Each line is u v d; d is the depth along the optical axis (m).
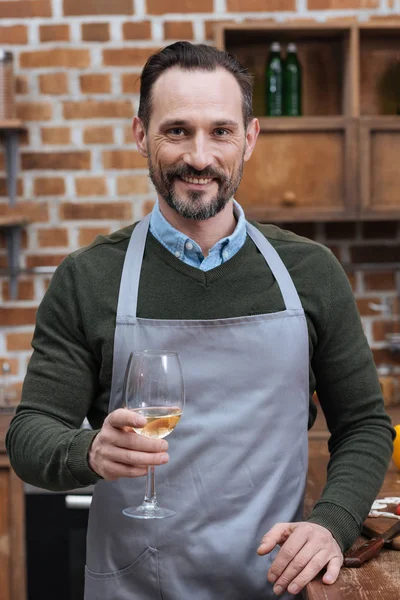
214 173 1.80
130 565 1.82
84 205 3.74
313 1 3.72
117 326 1.85
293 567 1.55
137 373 1.53
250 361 1.87
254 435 1.84
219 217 1.91
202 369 1.86
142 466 1.53
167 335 1.85
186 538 1.80
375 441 1.84
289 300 1.90
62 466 1.63
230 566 1.80
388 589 1.46
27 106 3.71
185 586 1.80
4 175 3.73
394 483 2.12
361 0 3.72
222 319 1.87
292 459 1.88
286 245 1.99
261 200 3.46
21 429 1.77
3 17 3.70
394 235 3.78
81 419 1.86
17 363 3.74
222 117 1.78
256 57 3.68
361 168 3.45
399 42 3.72
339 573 1.55
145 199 3.75
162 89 1.81
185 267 1.89
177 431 1.83
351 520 1.68
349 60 3.53
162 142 1.81
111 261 1.92
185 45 1.84
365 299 3.78
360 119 3.44
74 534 3.19
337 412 1.93
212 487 1.81
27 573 3.18
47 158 3.73
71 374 1.84
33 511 3.18
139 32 3.71
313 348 1.94
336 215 3.45
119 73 3.72
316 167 3.46
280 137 3.46
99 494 1.87
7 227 3.71
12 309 3.74
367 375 1.91
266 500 1.83
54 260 3.75
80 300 1.87
